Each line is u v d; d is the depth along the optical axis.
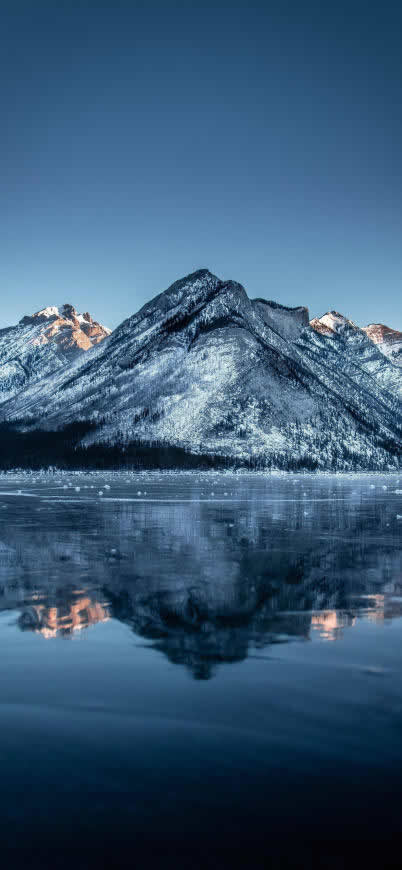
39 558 29.67
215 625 17.91
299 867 7.90
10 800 9.25
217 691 13.09
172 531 41.00
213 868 7.94
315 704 12.43
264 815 8.88
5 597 21.28
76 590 22.36
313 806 9.06
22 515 53.25
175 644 16.20
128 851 8.21
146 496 82.75
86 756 10.45
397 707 12.29
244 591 22.22
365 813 8.95
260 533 39.88
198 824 8.73
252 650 15.70
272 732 11.26
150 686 13.37
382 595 21.67
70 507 62.78
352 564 27.97
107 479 160.50
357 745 10.78
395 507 62.84
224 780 9.73
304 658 15.15
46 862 8.05
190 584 23.42
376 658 15.12
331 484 130.12
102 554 30.88
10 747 10.75
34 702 12.55
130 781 9.69
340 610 19.66
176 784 9.62
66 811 9.00
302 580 24.23
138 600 20.84
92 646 15.98
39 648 15.85
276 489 105.06
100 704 12.48
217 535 38.75
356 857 8.15
